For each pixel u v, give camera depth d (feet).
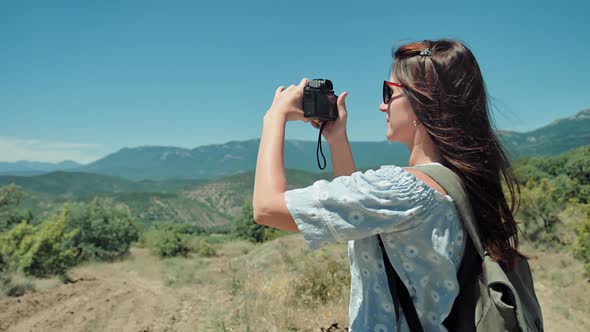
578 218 55.42
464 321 3.32
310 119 4.38
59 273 58.39
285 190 3.43
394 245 3.38
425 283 3.36
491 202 3.45
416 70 3.68
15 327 31.35
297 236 62.54
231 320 23.68
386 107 3.95
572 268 40.60
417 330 3.39
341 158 4.54
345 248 37.22
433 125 3.55
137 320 33.06
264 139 3.75
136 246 110.93
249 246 114.01
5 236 56.80
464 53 3.68
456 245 3.37
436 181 3.42
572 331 25.54
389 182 3.26
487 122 3.65
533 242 52.90
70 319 33.55
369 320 3.51
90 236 82.17
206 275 55.57
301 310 22.52
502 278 3.21
